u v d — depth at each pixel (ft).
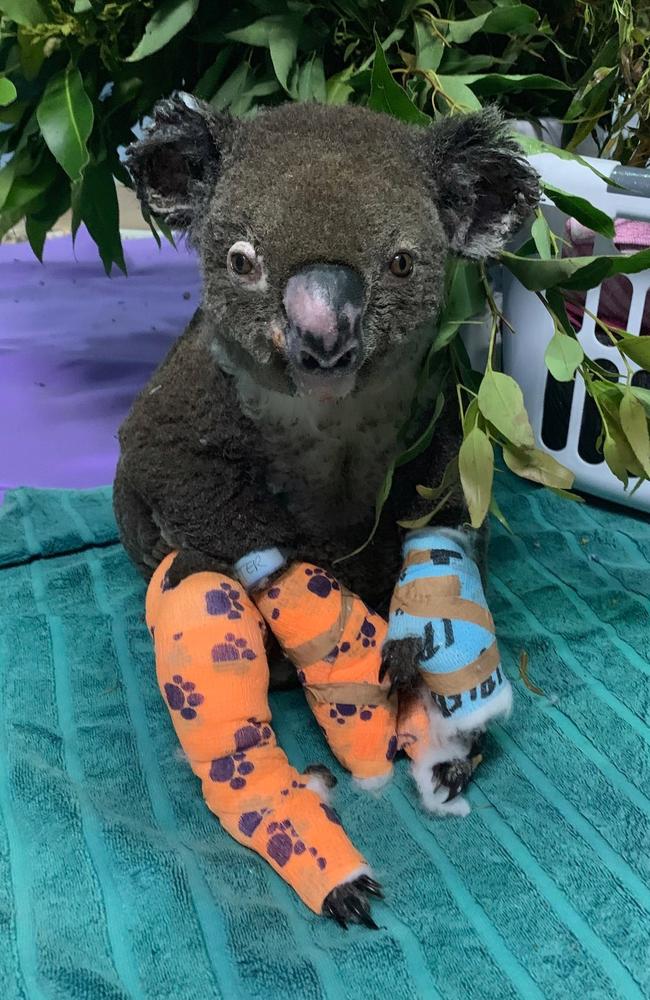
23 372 6.06
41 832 2.57
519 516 4.47
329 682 2.89
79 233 9.16
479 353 4.39
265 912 2.40
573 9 4.14
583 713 3.17
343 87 3.56
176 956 2.27
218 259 2.16
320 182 2.05
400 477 2.82
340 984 2.21
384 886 2.52
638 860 2.60
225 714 2.57
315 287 1.93
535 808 2.80
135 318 6.95
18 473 5.01
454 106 2.95
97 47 4.10
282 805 2.57
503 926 2.39
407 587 2.77
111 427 5.47
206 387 2.68
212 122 2.31
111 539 4.30
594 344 4.09
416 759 2.87
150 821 2.74
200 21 3.98
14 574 4.09
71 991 2.09
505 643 3.50
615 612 3.71
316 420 2.60
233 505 2.75
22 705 3.22
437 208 2.30
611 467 2.81
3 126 4.49
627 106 4.23
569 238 3.86
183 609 2.66
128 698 3.28
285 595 2.85
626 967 2.28
